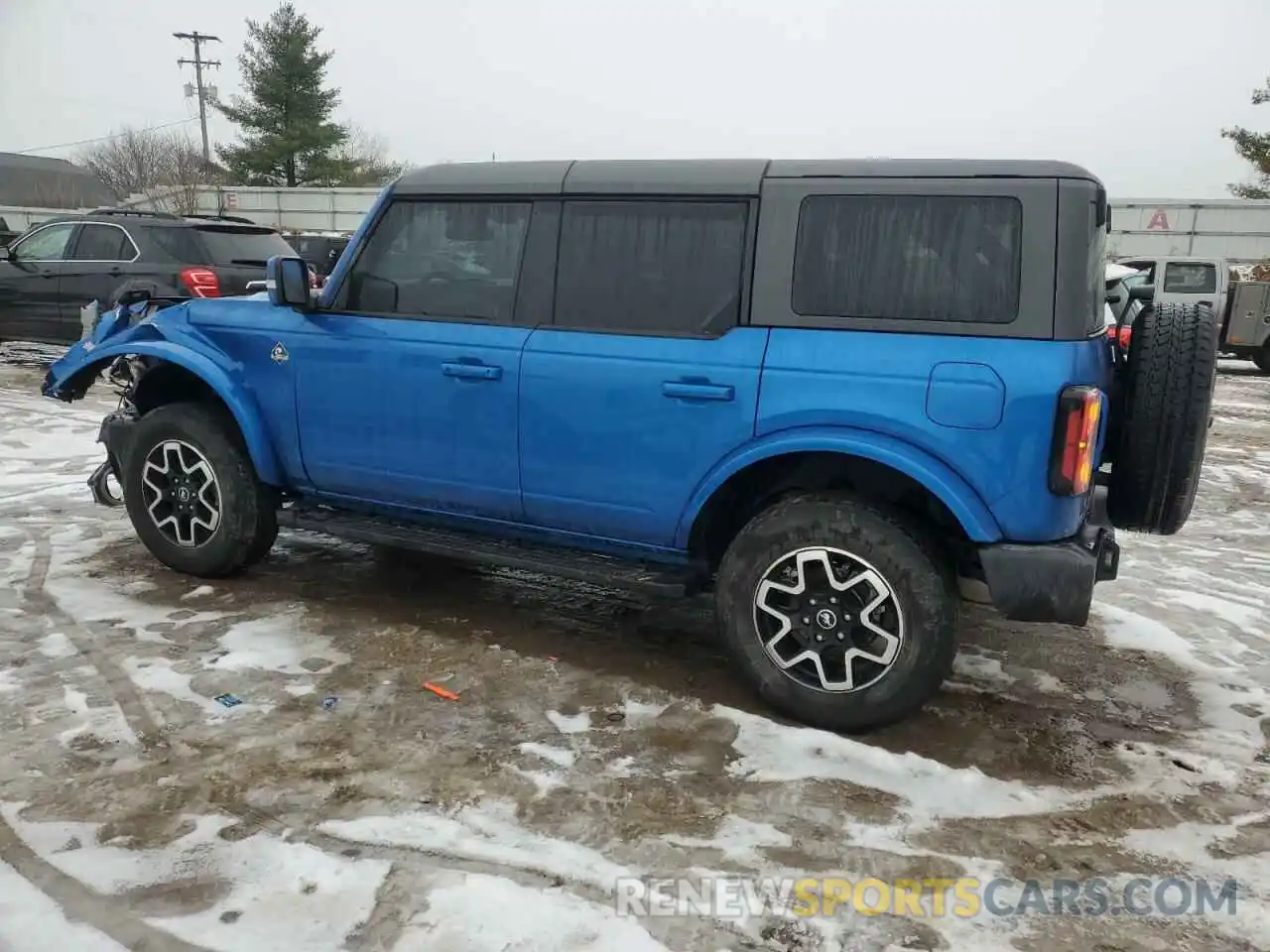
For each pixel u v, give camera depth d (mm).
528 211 3869
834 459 3475
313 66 40719
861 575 3314
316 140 40906
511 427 3838
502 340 3838
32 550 5121
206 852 2660
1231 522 6578
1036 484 3096
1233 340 15977
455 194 3996
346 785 3014
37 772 3027
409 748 3256
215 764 3109
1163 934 2469
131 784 2973
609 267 3721
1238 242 25734
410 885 2549
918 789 3094
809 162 3473
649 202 3656
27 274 10391
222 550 4609
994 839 2850
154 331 4754
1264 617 4707
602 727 3447
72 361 5027
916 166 3309
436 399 3971
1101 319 3564
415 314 4090
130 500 4805
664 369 3533
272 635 4133
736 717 3535
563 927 2408
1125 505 3510
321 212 33094
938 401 3154
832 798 3029
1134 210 26422
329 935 2354
